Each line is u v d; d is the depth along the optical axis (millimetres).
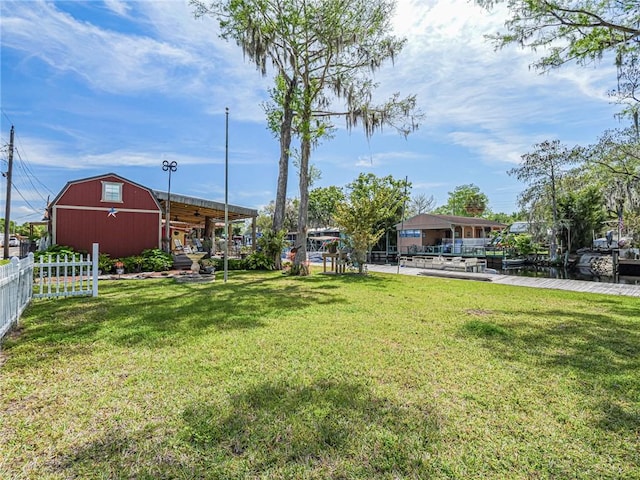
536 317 5691
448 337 4398
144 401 2562
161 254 14469
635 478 1789
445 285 10266
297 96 13992
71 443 2035
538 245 25156
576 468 1868
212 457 1918
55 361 3391
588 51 8711
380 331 4668
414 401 2613
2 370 3143
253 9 11953
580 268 22109
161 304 6457
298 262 12992
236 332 4527
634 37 8172
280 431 2170
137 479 1736
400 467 1854
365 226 13664
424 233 29859
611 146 14789
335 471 1816
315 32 12289
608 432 2229
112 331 4504
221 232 35344
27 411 2402
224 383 2891
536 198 22797
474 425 2295
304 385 2863
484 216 54219
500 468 1862
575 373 3209
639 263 17047
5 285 4199
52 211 13531
